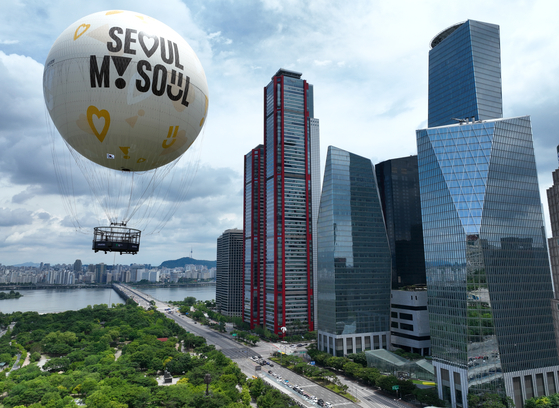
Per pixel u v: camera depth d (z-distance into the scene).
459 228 141.88
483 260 135.25
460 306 136.62
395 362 156.75
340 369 170.25
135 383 133.38
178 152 54.16
